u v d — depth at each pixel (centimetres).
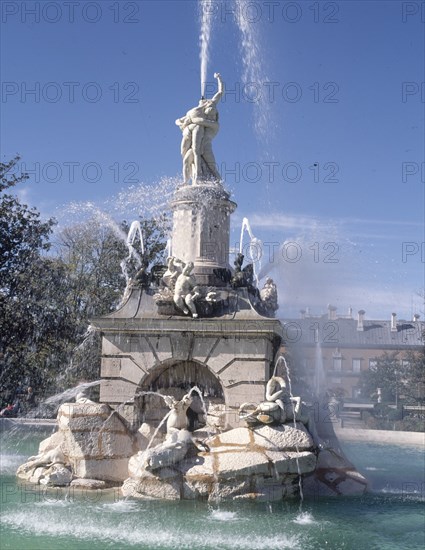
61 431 1845
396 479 2212
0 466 2166
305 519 1538
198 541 1332
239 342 1941
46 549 1258
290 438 1697
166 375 2044
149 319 1959
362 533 1444
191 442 1680
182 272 1991
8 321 4112
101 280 4384
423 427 4681
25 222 4144
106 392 1967
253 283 2192
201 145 2236
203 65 2294
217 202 2175
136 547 1284
